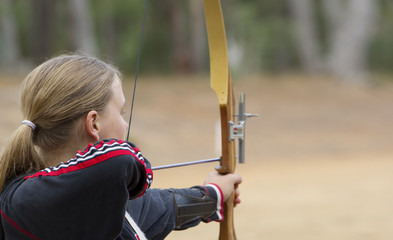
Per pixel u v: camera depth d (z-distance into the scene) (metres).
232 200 4.80
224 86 4.77
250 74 66.06
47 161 3.74
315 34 76.31
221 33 4.82
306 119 45.59
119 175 3.32
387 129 44.78
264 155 34.91
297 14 66.62
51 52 54.06
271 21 74.62
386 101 53.31
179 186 21.47
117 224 3.40
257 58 72.31
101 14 70.12
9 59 59.06
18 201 3.44
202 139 38.03
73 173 3.34
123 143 3.45
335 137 41.12
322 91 54.56
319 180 23.97
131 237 3.77
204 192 4.40
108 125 3.69
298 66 74.81
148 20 76.56
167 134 38.00
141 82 54.59
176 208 4.14
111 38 81.75
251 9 74.88
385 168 27.81
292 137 40.31
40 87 3.64
